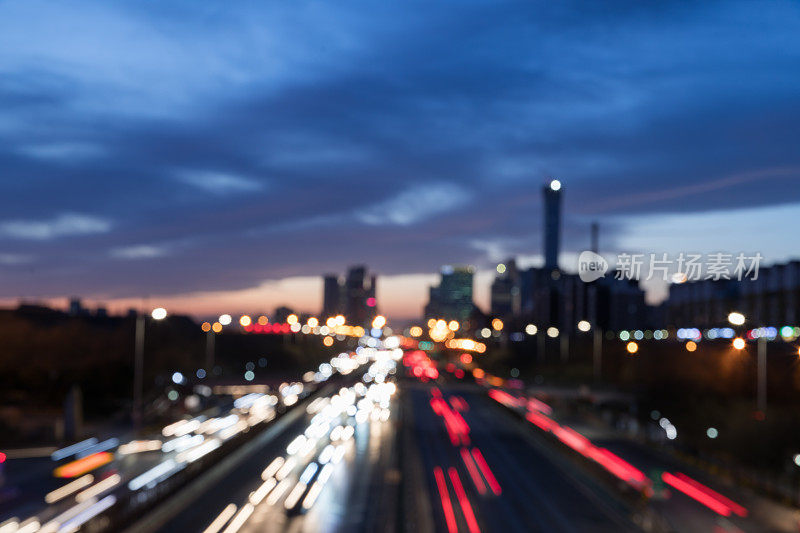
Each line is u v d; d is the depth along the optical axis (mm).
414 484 61438
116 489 54688
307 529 46062
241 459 71125
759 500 57688
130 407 107500
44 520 45250
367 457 74312
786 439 69750
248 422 100125
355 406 125500
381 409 121125
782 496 56875
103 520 40094
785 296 113562
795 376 95750
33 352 133750
